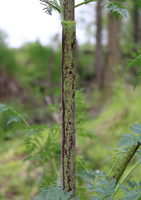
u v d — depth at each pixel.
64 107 0.51
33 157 0.79
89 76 11.14
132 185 0.55
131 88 4.23
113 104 4.67
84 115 1.01
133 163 2.34
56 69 9.38
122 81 4.70
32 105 7.23
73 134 0.52
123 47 9.02
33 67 9.20
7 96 7.03
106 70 6.60
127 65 0.56
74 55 0.50
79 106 1.00
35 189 2.35
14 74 7.75
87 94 8.95
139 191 0.50
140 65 0.55
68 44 0.49
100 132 3.65
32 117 6.41
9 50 8.12
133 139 0.43
